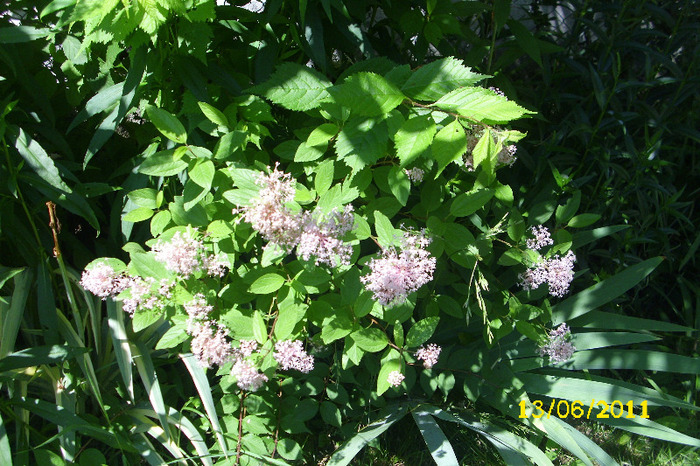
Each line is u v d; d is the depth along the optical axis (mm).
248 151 676
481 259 696
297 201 586
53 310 669
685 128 976
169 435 650
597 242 1036
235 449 675
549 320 796
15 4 679
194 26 589
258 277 624
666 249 983
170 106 673
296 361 596
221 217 618
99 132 641
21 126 710
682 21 991
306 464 761
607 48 947
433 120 532
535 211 842
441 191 704
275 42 700
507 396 777
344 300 624
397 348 659
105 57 707
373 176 648
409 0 772
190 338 674
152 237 756
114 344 665
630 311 1042
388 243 610
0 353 633
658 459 808
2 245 737
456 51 860
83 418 684
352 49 765
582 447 729
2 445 583
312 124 695
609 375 963
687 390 916
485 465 778
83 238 848
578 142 1000
